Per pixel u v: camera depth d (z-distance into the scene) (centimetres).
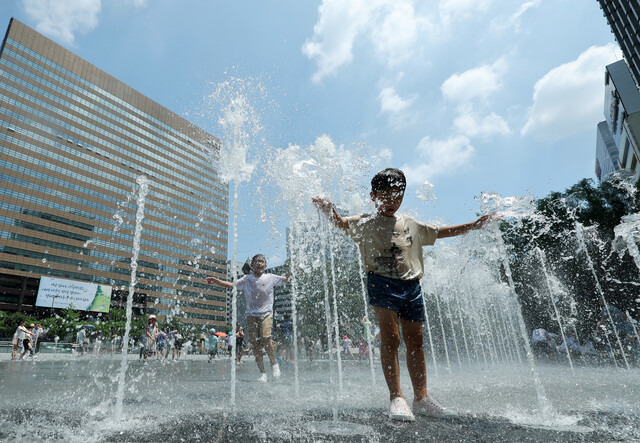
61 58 6756
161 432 135
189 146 8125
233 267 339
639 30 2778
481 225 243
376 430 138
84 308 5872
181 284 6931
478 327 1055
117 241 6625
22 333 1120
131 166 7138
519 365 741
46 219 6050
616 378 379
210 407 191
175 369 600
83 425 146
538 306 1336
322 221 333
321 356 1195
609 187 1798
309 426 144
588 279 1309
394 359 184
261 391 267
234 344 260
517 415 166
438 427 142
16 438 127
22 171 5941
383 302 196
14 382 338
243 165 365
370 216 223
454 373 516
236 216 354
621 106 3528
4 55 6075
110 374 451
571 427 140
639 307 971
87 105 6894
